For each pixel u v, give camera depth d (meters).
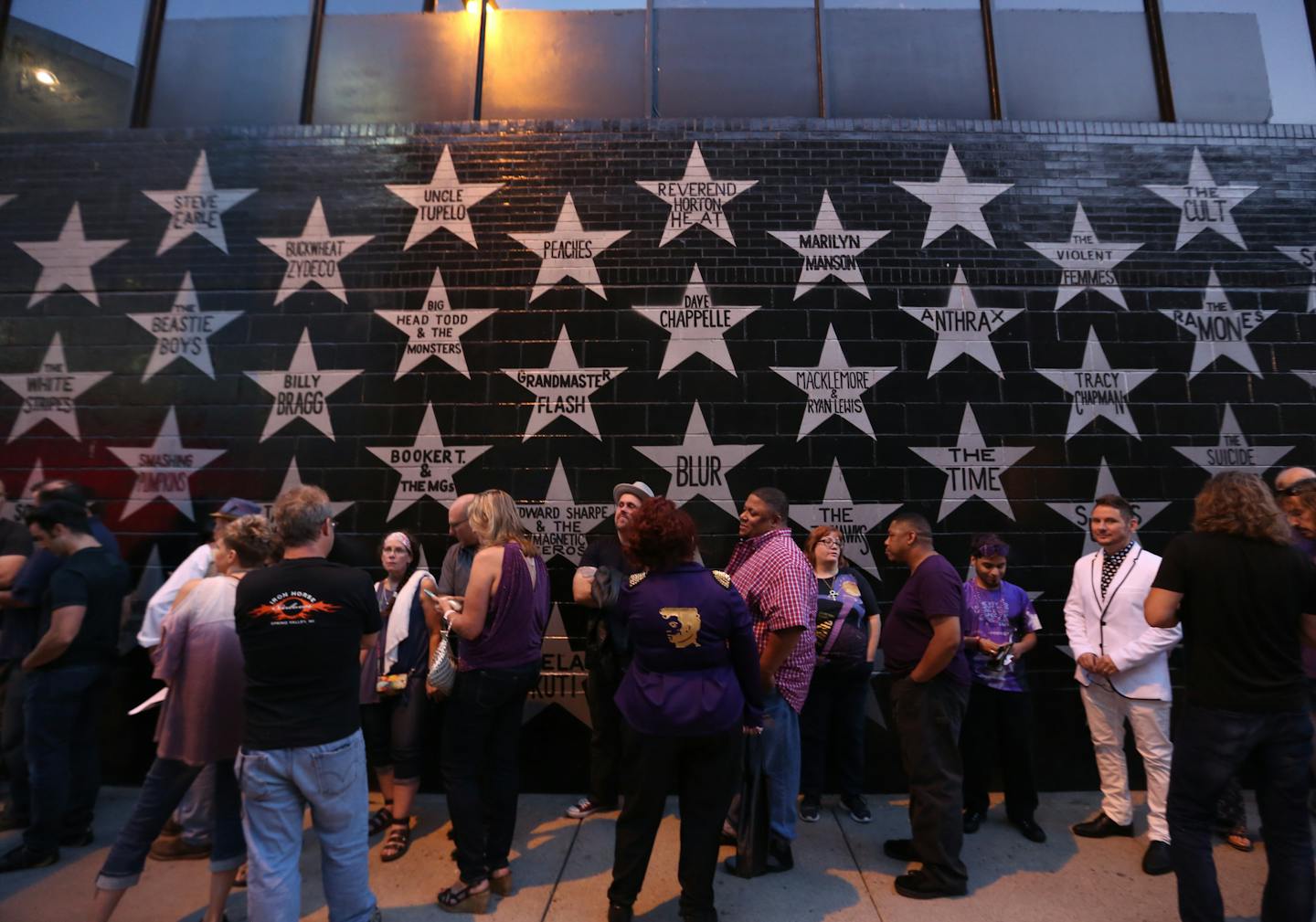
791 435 4.64
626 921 2.85
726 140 4.96
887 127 4.98
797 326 4.75
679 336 4.74
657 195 4.89
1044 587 4.52
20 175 5.04
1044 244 4.86
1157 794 3.46
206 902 3.14
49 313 4.89
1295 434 4.68
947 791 3.17
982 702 3.85
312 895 3.22
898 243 4.85
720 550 4.53
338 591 2.52
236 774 2.46
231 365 4.79
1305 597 2.64
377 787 4.42
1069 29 5.33
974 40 5.34
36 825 3.35
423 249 4.88
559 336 4.75
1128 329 4.77
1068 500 4.59
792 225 4.86
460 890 3.06
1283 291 4.84
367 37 5.36
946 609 3.08
